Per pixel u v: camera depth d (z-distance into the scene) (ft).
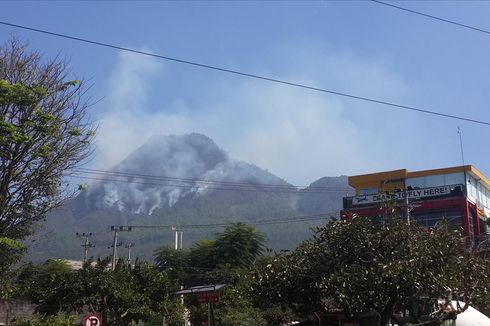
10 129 60.90
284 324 108.17
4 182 66.44
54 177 71.36
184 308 126.82
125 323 99.35
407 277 58.70
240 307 115.75
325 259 66.13
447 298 63.31
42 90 64.85
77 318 113.09
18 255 72.02
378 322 74.90
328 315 75.05
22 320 99.66
